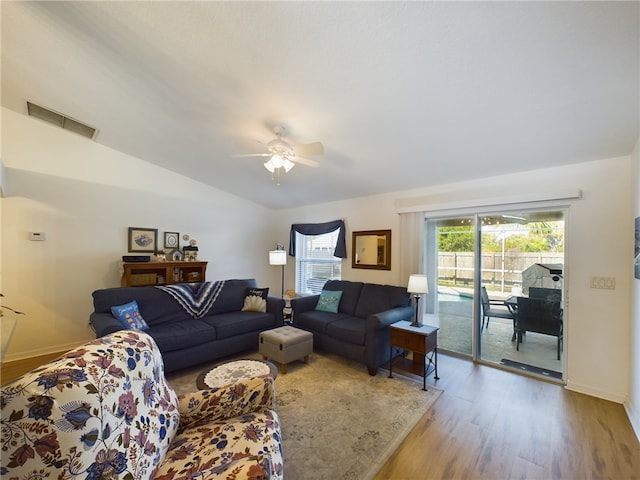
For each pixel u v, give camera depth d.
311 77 2.00
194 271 4.66
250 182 4.70
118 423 1.03
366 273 4.54
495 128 2.34
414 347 2.85
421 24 1.48
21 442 0.82
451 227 3.72
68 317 3.69
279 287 6.07
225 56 1.92
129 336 1.34
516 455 1.86
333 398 2.55
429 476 1.69
